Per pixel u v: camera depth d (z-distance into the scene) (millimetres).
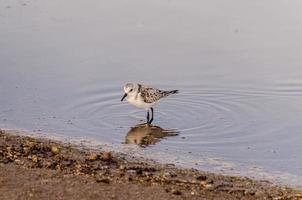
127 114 18031
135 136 16594
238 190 13172
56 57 21188
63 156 14531
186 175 13969
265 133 16734
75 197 12039
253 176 14281
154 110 18344
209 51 22141
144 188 12656
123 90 19000
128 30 23828
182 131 16969
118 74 20141
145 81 19812
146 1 27062
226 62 21281
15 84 19172
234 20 24906
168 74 20359
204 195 12625
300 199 12828
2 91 18703
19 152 14453
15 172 13023
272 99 18906
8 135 15852
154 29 23969
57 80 19562
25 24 24141
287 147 15930
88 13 25578
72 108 18078
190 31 23828
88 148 15531
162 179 13406
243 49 22297
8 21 24391
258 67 20969
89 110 18062
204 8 26281
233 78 20219
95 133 16703
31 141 15469
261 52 22078
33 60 20875
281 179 14164
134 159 14945
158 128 17188
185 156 15359
